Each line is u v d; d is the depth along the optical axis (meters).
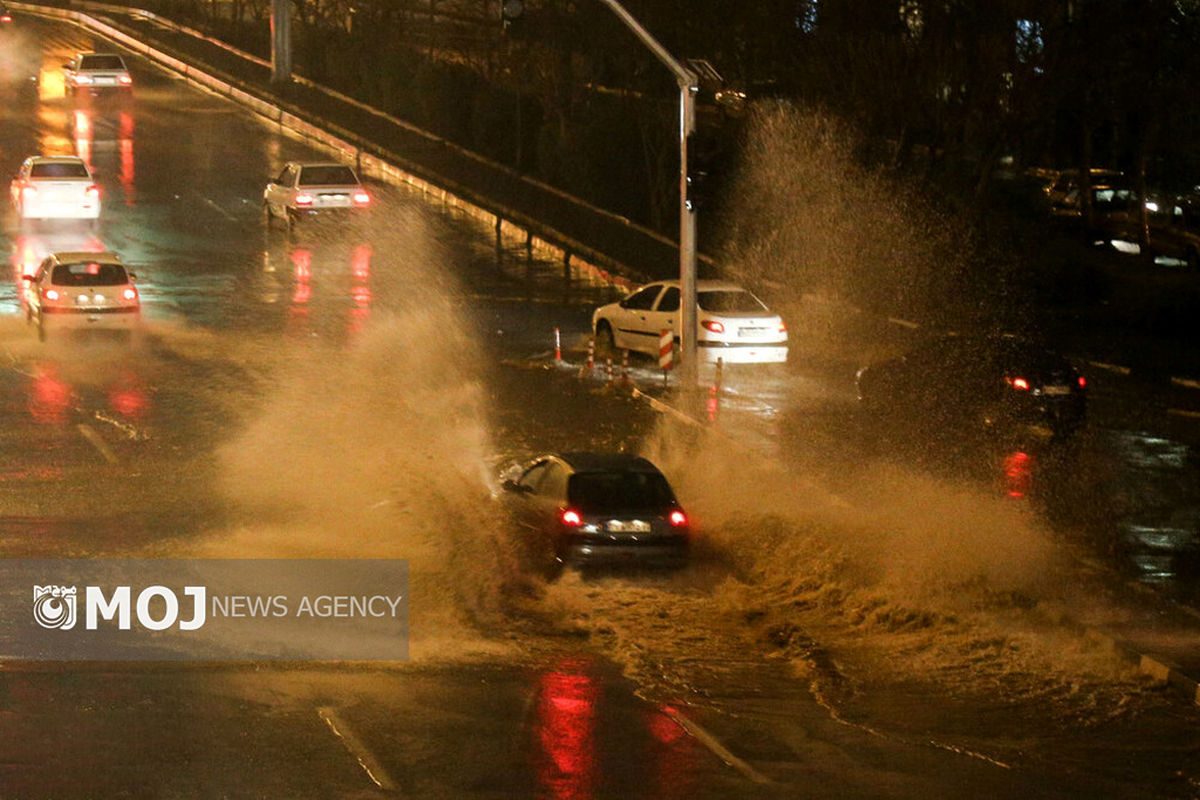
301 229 116.56
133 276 80.12
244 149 147.00
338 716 26.72
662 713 27.77
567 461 42.12
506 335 86.31
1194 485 51.91
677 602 38.22
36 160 115.31
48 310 77.06
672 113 126.62
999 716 28.19
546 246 116.75
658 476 41.44
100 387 67.88
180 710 26.72
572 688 29.53
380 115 163.75
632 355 81.44
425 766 23.86
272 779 22.86
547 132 139.88
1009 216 116.06
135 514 46.34
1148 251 116.25
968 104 103.38
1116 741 26.62
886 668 31.89
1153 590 38.34
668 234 124.31
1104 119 118.00
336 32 189.62
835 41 110.88
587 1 136.50
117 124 154.75
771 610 37.53
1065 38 99.56
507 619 36.00
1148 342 84.50
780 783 23.56
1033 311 95.75
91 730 25.22
